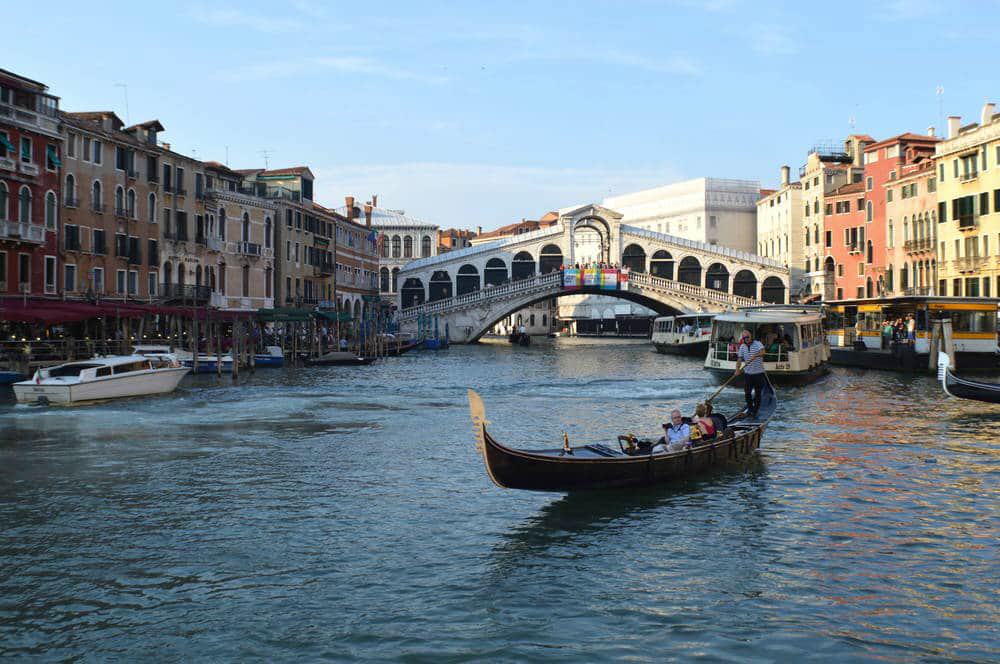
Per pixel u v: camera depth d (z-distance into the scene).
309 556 11.44
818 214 78.12
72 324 40.56
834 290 75.38
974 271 52.16
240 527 12.75
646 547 11.75
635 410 26.28
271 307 60.16
